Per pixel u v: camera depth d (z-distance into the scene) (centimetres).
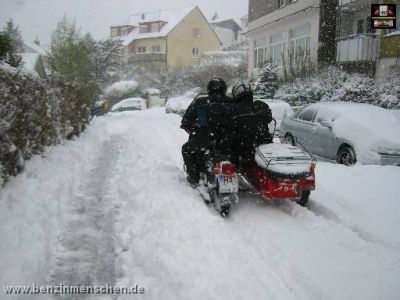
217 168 598
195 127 696
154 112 3055
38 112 768
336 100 1836
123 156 1027
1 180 530
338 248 500
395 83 1717
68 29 2019
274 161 603
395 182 759
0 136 550
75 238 522
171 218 563
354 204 659
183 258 452
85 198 677
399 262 465
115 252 487
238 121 643
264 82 2422
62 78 1136
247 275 427
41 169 701
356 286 413
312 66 2242
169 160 942
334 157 998
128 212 607
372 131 934
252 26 3197
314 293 404
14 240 448
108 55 4319
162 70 5022
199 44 5888
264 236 532
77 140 1159
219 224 551
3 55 851
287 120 1225
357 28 2347
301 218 603
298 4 2478
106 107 2873
